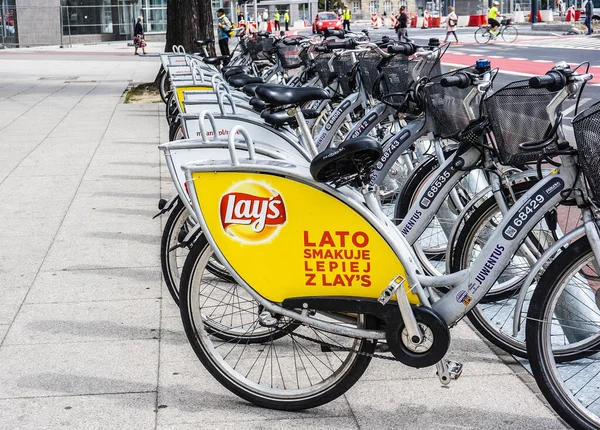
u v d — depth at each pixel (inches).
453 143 197.5
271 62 418.3
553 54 965.2
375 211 124.6
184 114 195.0
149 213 262.8
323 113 272.7
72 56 1267.2
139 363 152.3
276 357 151.1
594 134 110.0
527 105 136.6
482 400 135.4
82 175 325.7
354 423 129.0
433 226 196.7
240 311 157.5
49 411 134.0
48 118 512.7
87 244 229.1
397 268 122.3
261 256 126.7
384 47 242.1
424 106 180.2
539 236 151.7
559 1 2383.1
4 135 439.8
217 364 136.5
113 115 523.8
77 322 172.6
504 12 2689.5
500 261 124.5
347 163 120.6
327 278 125.3
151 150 383.9
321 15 2305.6
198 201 126.6
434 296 127.3
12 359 154.3
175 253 170.9
